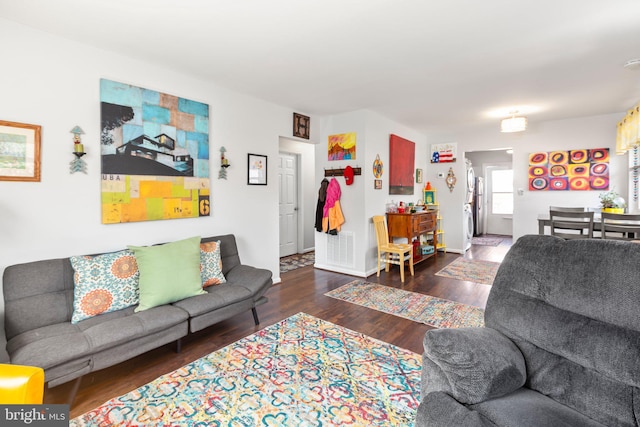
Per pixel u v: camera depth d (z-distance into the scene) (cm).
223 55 261
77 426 160
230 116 343
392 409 172
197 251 261
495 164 857
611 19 206
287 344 245
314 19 207
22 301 196
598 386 111
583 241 133
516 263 149
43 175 220
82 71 237
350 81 321
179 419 165
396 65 282
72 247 234
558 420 103
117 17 203
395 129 517
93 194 243
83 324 204
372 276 444
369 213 448
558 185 508
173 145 291
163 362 220
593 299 118
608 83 327
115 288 222
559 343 122
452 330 129
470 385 111
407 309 317
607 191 471
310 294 364
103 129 246
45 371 159
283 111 410
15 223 209
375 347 240
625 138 405
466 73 300
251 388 191
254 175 371
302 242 601
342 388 191
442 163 625
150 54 257
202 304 235
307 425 161
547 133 516
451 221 618
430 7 193
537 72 299
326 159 475
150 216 275
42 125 219
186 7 192
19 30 210
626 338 109
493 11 198
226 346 242
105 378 202
